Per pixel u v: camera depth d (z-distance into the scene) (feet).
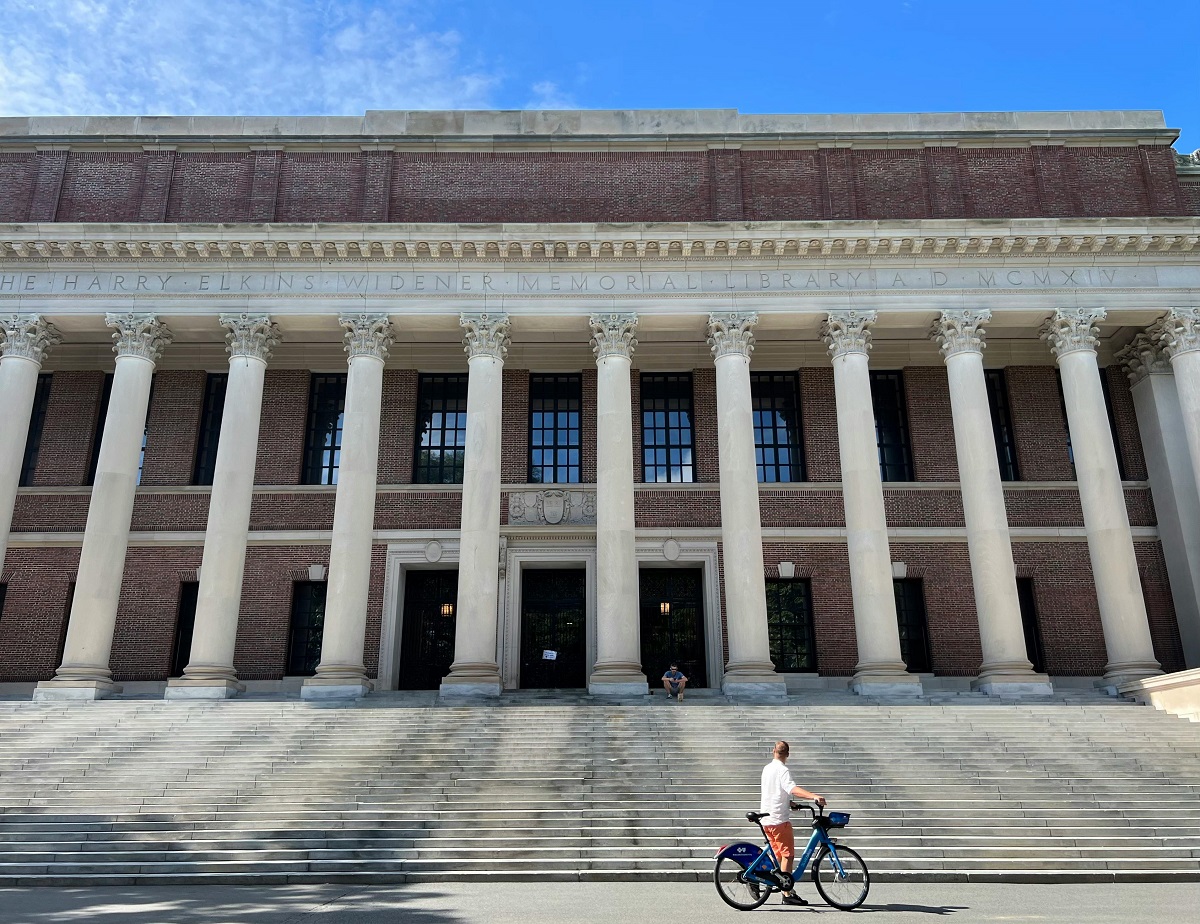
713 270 99.19
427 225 97.09
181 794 58.70
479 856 49.47
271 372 114.21
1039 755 65.36
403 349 114.52
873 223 97.25
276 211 104.17
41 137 106.22
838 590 107.14
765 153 107.04
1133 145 107.14
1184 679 76.07
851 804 56.24
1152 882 46.80
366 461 92.63
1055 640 105.09
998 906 38.86
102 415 112.98
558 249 98.32
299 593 107.55
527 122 109.70
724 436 93.81
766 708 76.13
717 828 52.29
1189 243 97.66
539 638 108.68
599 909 37.99
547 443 113.60
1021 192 105.29
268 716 75.31
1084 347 96.17
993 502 90.99
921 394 113.91
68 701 82.07
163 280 98.17
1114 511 90.68
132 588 105.50
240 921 35.27
